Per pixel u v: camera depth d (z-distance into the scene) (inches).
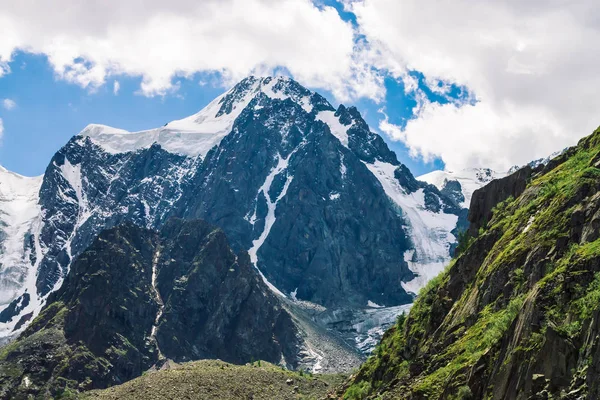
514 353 3373.5
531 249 4431.6
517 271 4419.3
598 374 2920.8
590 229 3905.0
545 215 4566.9
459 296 5408.5
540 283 3540.8
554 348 3142.2
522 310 3543.3
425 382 4414.4
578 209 4077.3
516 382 3299.7
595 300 3221.0
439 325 5378.9
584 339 3090.6
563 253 4077.3
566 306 3378.4
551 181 5305.1
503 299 4463.6
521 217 5118.1
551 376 3115.2
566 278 3454.7
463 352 4446.4
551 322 3292.3
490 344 3941.9
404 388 4793.3
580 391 2957.7
